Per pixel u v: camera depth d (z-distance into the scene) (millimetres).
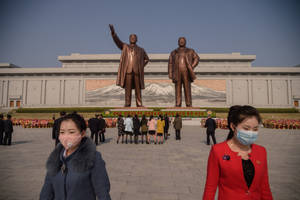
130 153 7695
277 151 8305
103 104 51938
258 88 51938
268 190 1631
